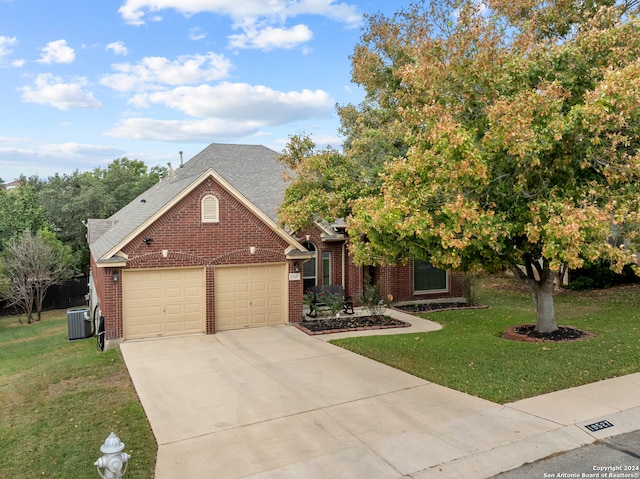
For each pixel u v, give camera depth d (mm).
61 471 6395
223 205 14992
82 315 17047
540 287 13164
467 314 17859
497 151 8891
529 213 9016
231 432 7496
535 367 10086
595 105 7848
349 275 19484
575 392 8680
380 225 9133
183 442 7172
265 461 6473
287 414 8195
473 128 9547
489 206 9500
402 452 6586
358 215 10094
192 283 14789
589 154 8852
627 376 9516
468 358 11055
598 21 9992
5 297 24797
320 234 19000
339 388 9516
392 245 10234
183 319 14688
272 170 23078
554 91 8461
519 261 11961
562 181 9734
